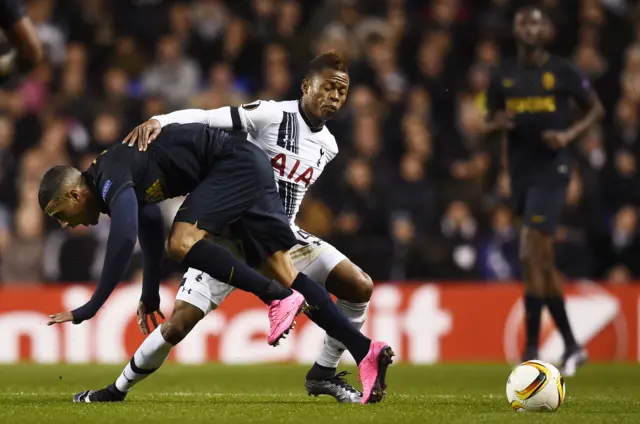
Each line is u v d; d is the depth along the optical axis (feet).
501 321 124.88
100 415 55.06
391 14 169.27
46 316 123.03
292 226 66.69
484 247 136.15
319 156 66.69
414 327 124.47
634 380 94.79
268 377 96.53
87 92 157.79
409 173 140.97
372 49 159.84
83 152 145.48
